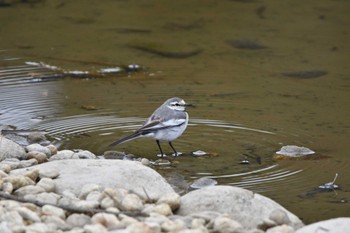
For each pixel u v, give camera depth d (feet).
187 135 50.98
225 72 66.49
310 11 86.58
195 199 36.27
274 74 65.98
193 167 45.27
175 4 89.86
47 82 63.05
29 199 35.35
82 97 59.11
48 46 73.61
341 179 43.21
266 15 85.25
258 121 53.67
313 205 39.40
